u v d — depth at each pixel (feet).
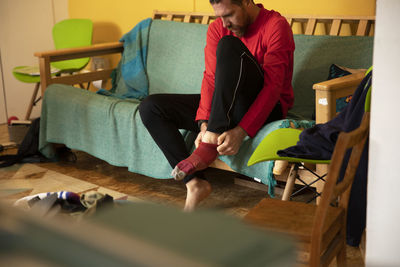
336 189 3.23
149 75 9.82
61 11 13.82
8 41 13.19
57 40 12.39
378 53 2.63
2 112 13.34
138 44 10.00
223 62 5.78
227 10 6.48
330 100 5.32
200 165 5.94
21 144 9.43
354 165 3.60
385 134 2.71
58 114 8.87
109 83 12.37
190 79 9.18
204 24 9.27
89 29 12.04
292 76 7.41
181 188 7.76
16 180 8.23
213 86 6.64
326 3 8.14
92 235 0.41
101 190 7.68
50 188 7.79
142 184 8.00
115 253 0.40
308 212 3.85
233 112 6.05
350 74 6.28
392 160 2.71
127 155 7.87
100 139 8.20
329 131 4.65
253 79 6.09
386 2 2.54
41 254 0.41
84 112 8.38
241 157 6.33
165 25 9.76
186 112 6.84
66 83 9.78
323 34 8.40
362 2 7.70
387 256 2.84
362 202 4.50
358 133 3.24
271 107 6.17
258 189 7.55
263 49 6.75
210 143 5.99
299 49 7.80
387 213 2.79
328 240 3.57
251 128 6.05
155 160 7.39
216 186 7.77
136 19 11.53
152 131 6.69
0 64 13.11
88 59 11.96
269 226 3.55
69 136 8.75
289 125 6.08
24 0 13.34
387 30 2.57
